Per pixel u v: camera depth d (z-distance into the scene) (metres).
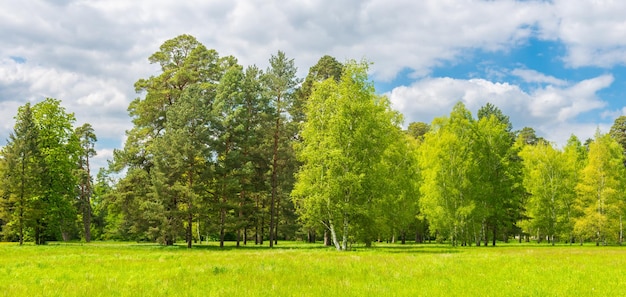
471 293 12.25
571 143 75.00
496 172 58.56
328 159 38.66
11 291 12.71
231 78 50.00
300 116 62.06
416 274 16.66
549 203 59.00
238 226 46.00
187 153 44.12
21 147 51.69
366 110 39.94
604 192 55.09
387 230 45.38
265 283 14.01
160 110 51.84
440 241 65.81
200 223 51.34
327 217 39.56
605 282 14.66
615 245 56.16
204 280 14.84
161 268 19.44
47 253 33.72
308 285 13.66
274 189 50.94
